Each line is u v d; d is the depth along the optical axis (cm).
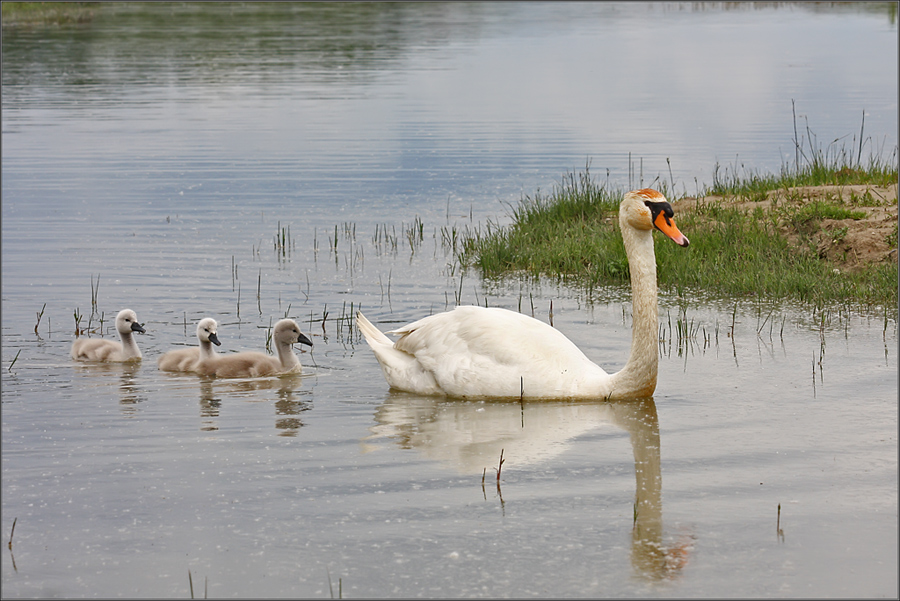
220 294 1723
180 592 736
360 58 5684
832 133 3244
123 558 787
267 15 8450
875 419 1084
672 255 1875
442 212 2386
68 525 845
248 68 5234
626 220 1179
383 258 1994
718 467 956
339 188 2647
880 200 2039
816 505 866
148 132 3481
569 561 774
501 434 1063
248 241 2109
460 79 4856
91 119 3759
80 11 8344
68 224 2238
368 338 1302
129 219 2295
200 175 2809
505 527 830
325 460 987
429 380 1227
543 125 3600
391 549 795
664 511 859
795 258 1827
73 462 987
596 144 3212
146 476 948
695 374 1273
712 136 3300
